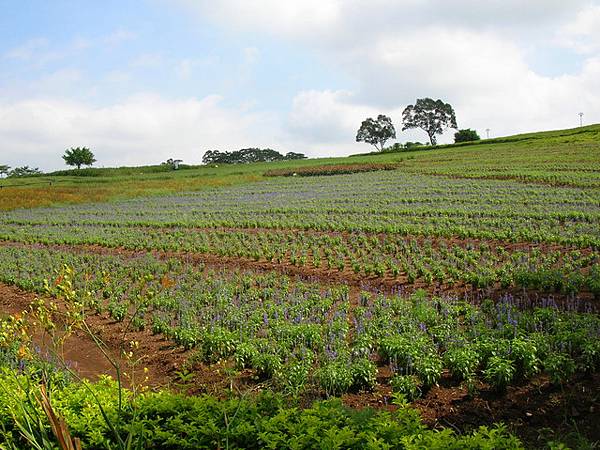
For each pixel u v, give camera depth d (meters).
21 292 21.28
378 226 28.55
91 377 12.12
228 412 7.27
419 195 40.16
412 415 6.84
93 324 16.27
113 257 26.48
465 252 22.08
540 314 12.67
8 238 34.94
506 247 23.42
